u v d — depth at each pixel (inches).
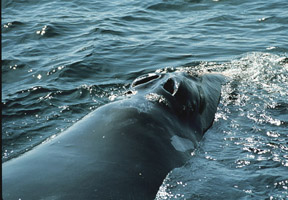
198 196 849.5
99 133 876.0
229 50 2068.2
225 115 1189.1
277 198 862.5
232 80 1395.2
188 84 1091.9
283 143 1081.4
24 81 1787.6
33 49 2206.0
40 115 1423.5
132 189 767.1
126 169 799.1
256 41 2204.7
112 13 2938.0
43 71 1863.9
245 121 1170.6
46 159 794.2
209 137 1083.3
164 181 834.8
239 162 988.6
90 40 2311.8
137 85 1067.3
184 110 1036.5
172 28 2554.1
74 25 2632.9
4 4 3235.7
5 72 1900.8
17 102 1530.5
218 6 3014.3
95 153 818.8
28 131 1301.7
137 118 931.3
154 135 910.4
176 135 966.4
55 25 2600.9
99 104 1510.8
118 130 886.4
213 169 946.1
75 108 1480.1
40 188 713.6
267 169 968.3
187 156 952.9
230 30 2461.9
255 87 1373.0
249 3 3024.1
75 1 3312.0
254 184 908.6
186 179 877.2
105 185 745.6
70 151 822.5
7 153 1165.7
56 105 1503.4
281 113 1221.7
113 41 2272.4
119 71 1843.0
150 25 2642.7
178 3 3115.2
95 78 1775.3
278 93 1337.4
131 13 2923.2
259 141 1084.5
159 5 3097.9
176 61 1939.0
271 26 2490.2
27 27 2591.0
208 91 1214.9
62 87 1667.1
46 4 3240.7
